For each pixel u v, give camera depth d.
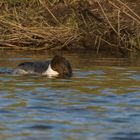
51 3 36.69
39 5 36.22
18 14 35.44
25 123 18.03
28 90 22.58
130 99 21.11
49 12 35.47
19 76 25.69
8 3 36.12
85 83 24.08
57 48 34.25
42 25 35.00
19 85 23.55
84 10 36.06
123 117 18.72
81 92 22.30
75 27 34.81
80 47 34.38
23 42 34.34
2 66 28.02
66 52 33.25
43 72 26.31
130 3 36.62
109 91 22.48
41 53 32.88
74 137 16.77
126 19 35.16
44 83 24.08
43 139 16.56
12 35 34.38
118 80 24.78
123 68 27.91
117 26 34.81
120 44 34.06
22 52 33.12
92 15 35.72
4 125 17.83
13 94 21.83
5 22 34.66
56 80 24.77
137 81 24.58
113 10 35.84
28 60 29.98
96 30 34.84
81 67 28.06
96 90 22.69
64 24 35.34
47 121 18.25
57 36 34.38
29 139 16.56
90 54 32.56
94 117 18.70
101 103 20.48
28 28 34.47
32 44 34.50
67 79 25.00
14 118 18.55
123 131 17.30
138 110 19.55
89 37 34.69
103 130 17.41
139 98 21.28
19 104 20.25
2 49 33.94
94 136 16.84
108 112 19.27
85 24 35.06
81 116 18.81
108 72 26.78
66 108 19.78
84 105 20.20
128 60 30.55
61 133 17.11
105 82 24.33
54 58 26.42
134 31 34.22
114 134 17.03
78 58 30.97
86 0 36.81
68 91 22.47
